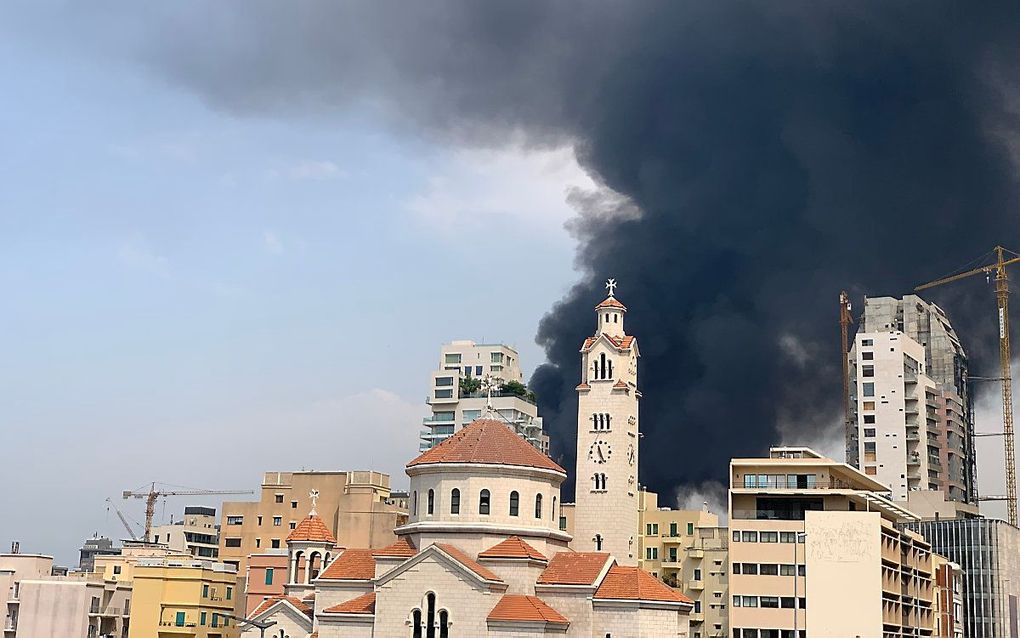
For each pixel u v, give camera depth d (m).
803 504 174.62
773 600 167.75
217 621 191.00
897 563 175.50
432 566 128.25
